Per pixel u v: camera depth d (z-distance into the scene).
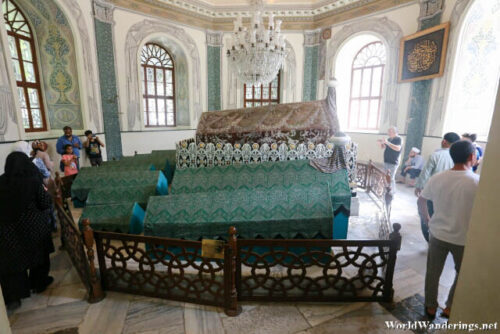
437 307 2.14
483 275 0.82
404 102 6.89
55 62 6.59
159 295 2.30
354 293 2.22
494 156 0.79
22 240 2.14
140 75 8.09
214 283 2.16
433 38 5.95
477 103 5.37
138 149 8.38
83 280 2.51
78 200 4.38
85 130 6.93
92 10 6.83
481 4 5.05
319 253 2.12
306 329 1.98
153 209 2.89
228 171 3.66
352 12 7.84
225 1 8.81
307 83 9.25
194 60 9.04
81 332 1.97
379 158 7.70
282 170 3.54
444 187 1.87
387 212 2.94
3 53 4.51
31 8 6.09
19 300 2.21
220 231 2.74
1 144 4.47
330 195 2.96
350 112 9.02
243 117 4.50
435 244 1.95
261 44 5.21
